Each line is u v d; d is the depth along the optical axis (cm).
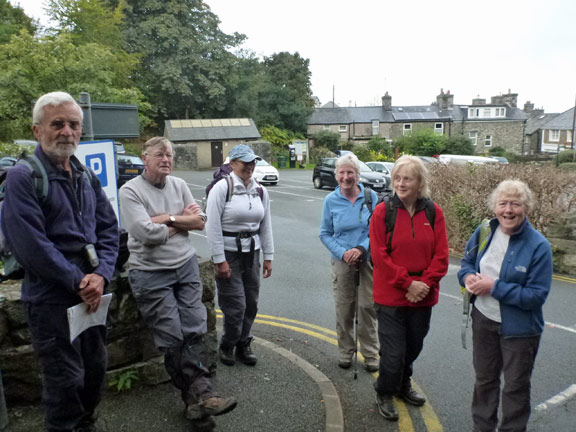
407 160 308
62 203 225
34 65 1902
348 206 384
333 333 492
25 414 291
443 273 309
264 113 4216
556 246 767
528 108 6881
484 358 284
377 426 319
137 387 334
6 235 213
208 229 355
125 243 329
